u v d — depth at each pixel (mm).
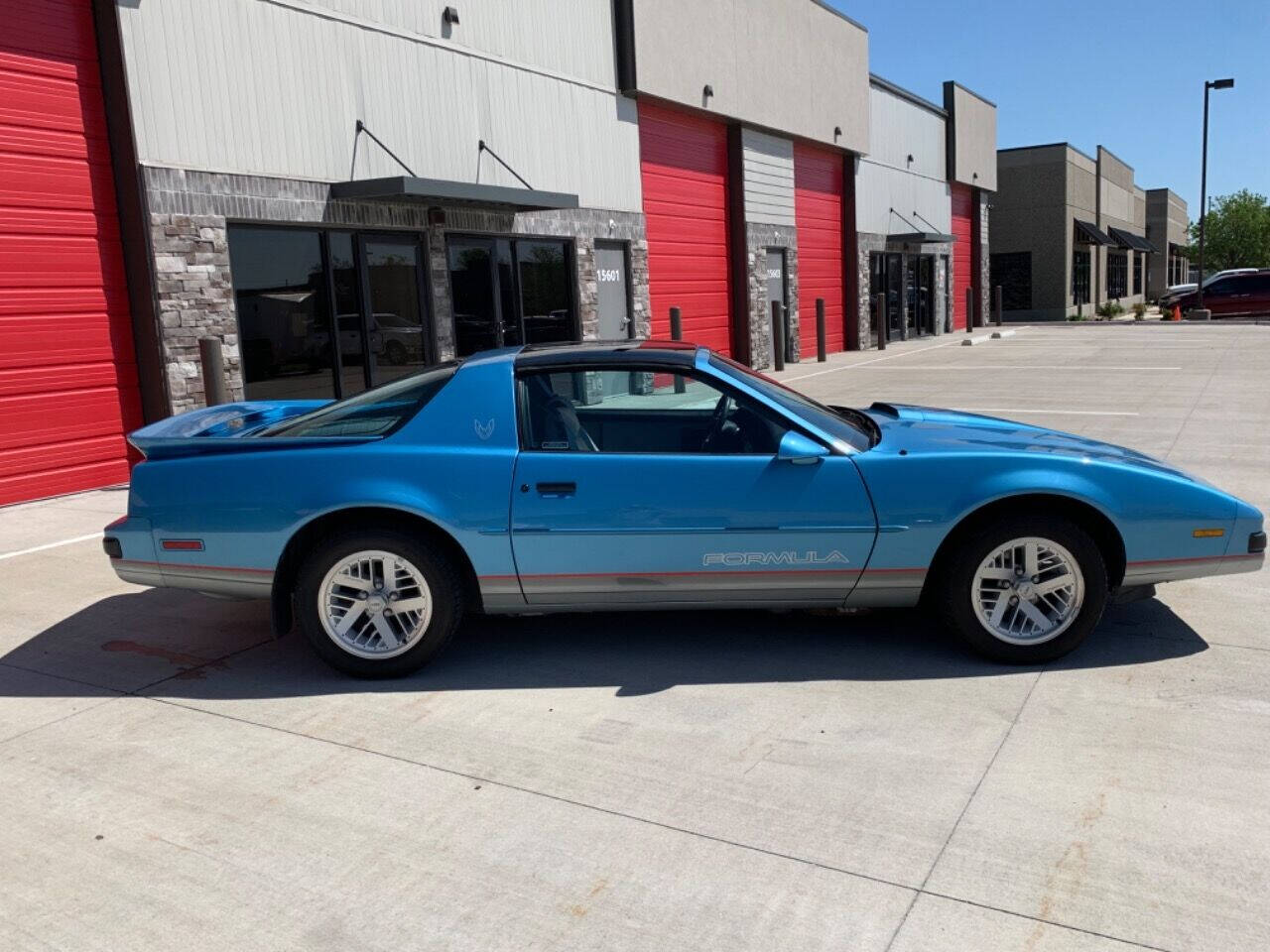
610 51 14672
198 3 8852
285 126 9711
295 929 2611
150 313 8609
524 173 12984
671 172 16594
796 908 2627
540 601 4273
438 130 11570
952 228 29703
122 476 8727
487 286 12609
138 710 4020
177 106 8688
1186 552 4137
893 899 2650
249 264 9562
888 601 4246
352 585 4191
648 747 3570
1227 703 3754
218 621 5125
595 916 2623
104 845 3033
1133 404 11922
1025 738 3529
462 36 11891
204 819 3168
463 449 4176
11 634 4957
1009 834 2932
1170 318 32031
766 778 3312
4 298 7750
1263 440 9289
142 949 2547
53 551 6520
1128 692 3883
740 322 18672
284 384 9953
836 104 21453
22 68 7805
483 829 3062
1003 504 4160
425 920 2633
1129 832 2920
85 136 8273
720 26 16969
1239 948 2418
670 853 2900
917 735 3584
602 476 4121
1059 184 35656
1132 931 2490
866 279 23719
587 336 14383
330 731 3787
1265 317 31734
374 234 10914
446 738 3699
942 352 21484
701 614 5000
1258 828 2920
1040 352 20203
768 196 19328
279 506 4137
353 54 10461
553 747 3598
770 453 4215
